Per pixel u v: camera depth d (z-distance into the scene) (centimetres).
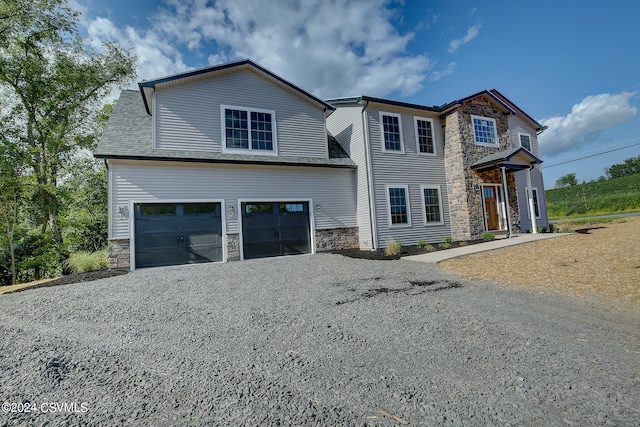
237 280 680
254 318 421
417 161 1321
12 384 265
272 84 1194
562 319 384
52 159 1505
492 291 538
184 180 983
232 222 1036
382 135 1256
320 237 1188
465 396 225
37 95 1566
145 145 984
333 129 1454
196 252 979
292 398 230
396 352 304
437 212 1341
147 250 918
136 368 288
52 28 1530
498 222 1358
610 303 441
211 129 1070
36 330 400
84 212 1505
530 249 930
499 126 1445
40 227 1538
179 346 336
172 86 1028
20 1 1418
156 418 211
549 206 3114
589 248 846
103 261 981
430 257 931
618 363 267
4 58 1467
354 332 359
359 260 948
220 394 239
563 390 229
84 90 1766
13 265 1181
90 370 287
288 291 568
